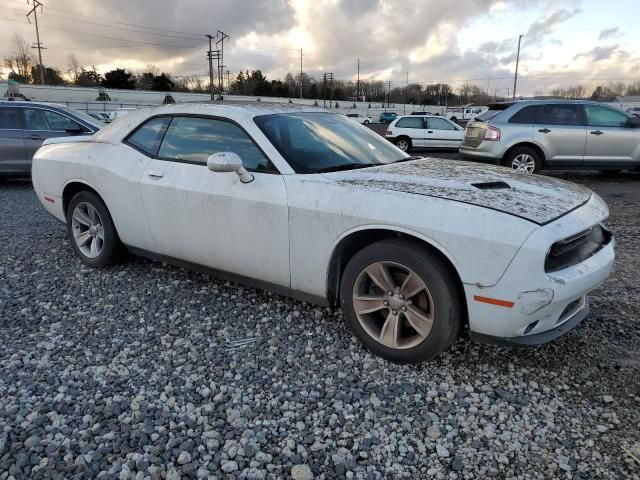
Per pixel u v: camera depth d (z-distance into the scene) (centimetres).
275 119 350
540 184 305
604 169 955
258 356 294
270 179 314
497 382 268
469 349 302
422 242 266
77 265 451
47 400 249
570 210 266
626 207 721
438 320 262
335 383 267
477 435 228
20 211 702
